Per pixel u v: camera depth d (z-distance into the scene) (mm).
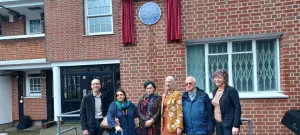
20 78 13656
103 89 11727
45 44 12180
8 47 12602
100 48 11602
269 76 6000
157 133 4637
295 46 5750
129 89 6590
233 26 6066
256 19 5949
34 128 13055
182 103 4504
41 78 13266
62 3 11953
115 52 11461
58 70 12141
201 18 6234
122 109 4801
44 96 13242
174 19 6285
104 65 11789
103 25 11867
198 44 6387
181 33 6324
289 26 5781
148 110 4648
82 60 11758
